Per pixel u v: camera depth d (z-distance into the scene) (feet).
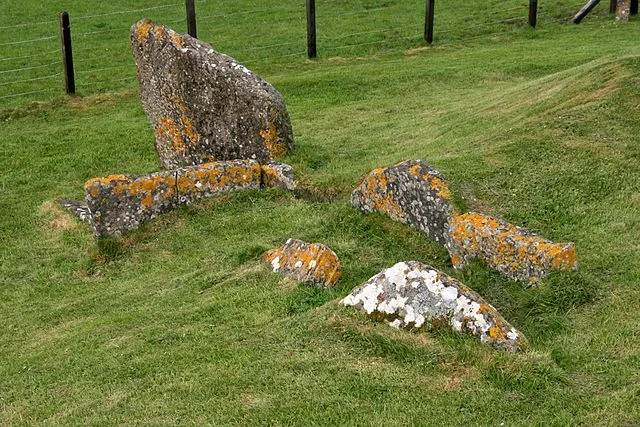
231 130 41.55
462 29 79.56
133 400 22.68
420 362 22.52
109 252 35.55
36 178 48.06
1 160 50.90
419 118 50.26
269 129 40.32
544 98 42.60
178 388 22.88
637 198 31.94
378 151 43.14
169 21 87.92
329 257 28.63
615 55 47.29
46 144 53.47
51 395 24.17
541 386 21.22
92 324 29.22
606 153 35.06
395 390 21.50
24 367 26.55
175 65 42.39
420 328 23.62
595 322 24.44
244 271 30.83
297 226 34.47
